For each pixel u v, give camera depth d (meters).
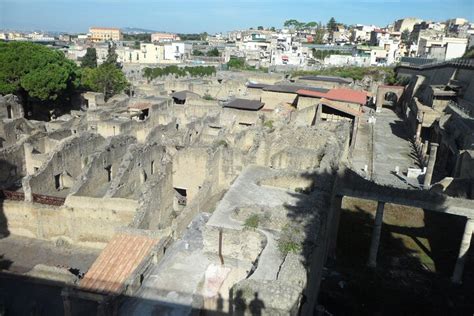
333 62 176.50
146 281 25.17
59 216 39.59
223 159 44.12
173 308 23.27
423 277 38.38
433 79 100.50
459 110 68.38
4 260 37.72
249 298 16.67
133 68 163.50
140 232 30.22
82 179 42.38
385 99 121.25
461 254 36.75
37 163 52.22
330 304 34.00
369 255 39.41
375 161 63.62
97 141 55.03
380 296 35.47
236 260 25.23
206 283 24.81
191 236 29.61
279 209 26.73
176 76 144.75
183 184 44.66
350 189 37.12
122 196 41.88
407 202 36.09
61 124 65.62
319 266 30.11
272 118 65.12
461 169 48.53
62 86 83.56
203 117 68.62
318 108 66.31
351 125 63.38
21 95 84.75
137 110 76.75
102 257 28.72
